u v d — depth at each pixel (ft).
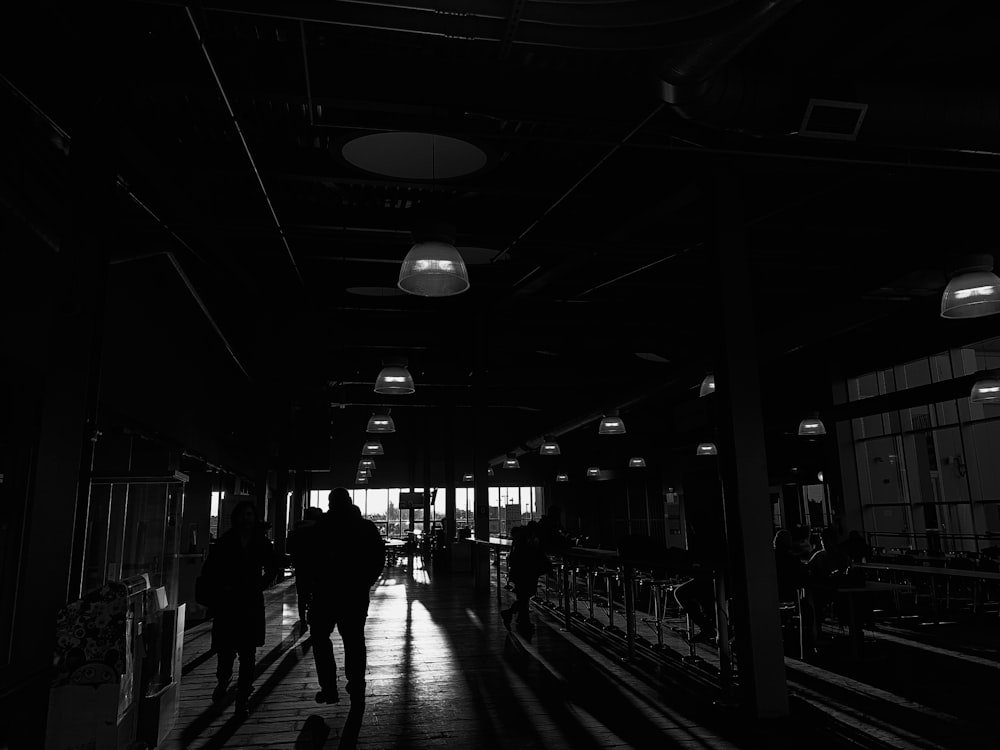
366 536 16.29
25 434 15.10
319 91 13.14
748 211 21.36
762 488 15.88
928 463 47.67
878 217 22.80
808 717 14.97
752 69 12.35
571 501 92.73
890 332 47.50
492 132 14.83
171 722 14.28
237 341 36.04
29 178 14.90
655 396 40.14
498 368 49.11
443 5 9.98
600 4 10.12
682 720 14.79
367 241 22.33
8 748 10.87
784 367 58.03
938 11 11.90
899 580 35.55
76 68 12.21
